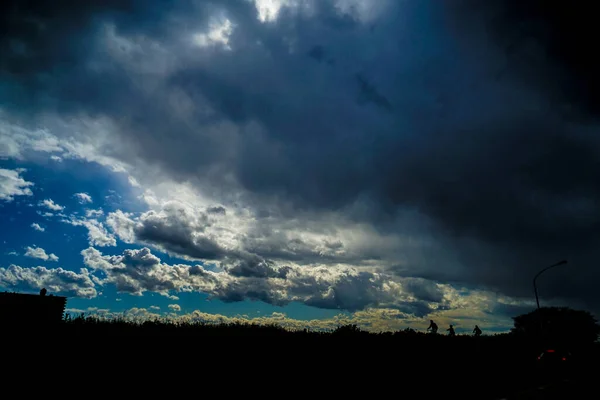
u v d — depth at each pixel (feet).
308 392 44.19
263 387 44.19
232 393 40.52
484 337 161.38
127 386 38.06
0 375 36.91
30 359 42.50
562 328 196.95
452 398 43.47
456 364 74.02
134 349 52.70
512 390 48.08
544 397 42.57
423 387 49.73
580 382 54.90
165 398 36.27
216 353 57.11
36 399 32.35
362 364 63.98
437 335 128.98
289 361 59.11
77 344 51.16
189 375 44.52
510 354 104.63
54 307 75.00
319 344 76.23
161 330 68.03
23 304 73.05
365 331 102.89
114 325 67.97
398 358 73.67
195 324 77.46
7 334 51.88
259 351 62.69
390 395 44.80
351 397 43.16
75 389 35.45
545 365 64.59
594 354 132.16
